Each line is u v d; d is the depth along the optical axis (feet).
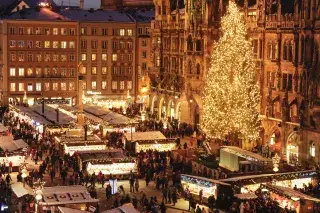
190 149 302.25
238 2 385.29
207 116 328.49
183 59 423.23
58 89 535.19
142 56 548.31
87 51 536.83
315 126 290.97
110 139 329.11
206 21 394.93
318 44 296.10
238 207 206.69
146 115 432.66
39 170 260.42
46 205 188.75
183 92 416.46
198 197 227.81
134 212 175.94
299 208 202.49
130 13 570.05
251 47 338.54
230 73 323.98
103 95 539.70
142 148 305.53
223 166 265.54
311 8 302.04
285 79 324.60
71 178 245.24
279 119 322.55
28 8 550.36
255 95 337.11
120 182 260.42
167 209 219.41
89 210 191.21
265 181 224.33
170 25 450.71
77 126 348.38
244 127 320.70
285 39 324.60
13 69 524.11
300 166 269.64
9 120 404.77
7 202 217.56
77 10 564.71
